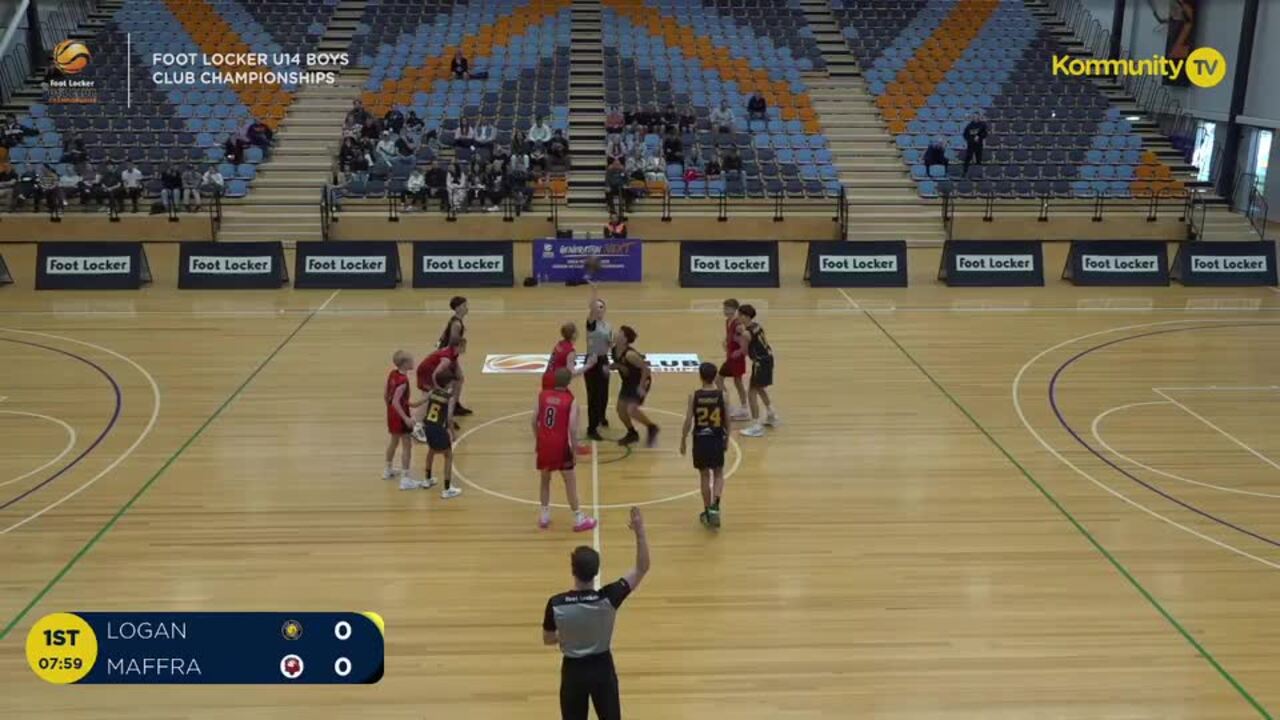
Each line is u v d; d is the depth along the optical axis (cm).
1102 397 1481
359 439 1305
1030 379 1565
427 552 1001
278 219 2597
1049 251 2553
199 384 1515
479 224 2581
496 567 971
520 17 3381
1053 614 891
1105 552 1007
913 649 836
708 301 2080
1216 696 773
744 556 997
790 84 3123
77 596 905
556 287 2219
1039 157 2869
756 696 771
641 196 2677
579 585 654
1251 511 1102
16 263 2362
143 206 2634
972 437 1322
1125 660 821
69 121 2847
